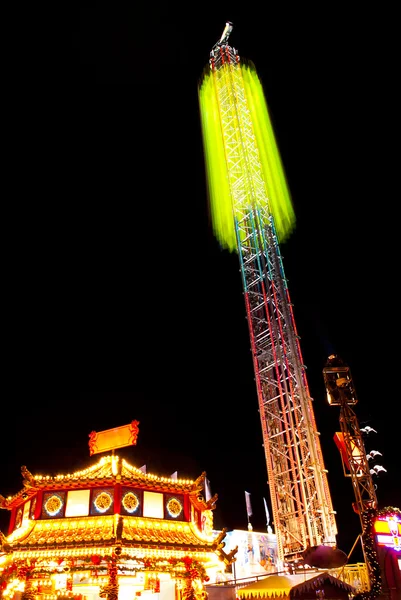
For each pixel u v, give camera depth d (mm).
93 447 31766
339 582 27734
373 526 24516
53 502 28125
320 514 45188
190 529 30000
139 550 26703
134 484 28594
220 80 70438
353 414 29031
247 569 48719
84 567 28000
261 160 67812
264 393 53188
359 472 27609
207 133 76312
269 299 55938
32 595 26672
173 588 33219
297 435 49156
